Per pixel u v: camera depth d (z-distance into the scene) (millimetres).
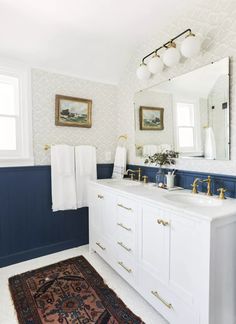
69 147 2463
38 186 2363
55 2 1663
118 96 2824
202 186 1764
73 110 2498
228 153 1565
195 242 1188
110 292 1768
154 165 2291
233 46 1503
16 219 2258
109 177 2852
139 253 1647
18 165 2240
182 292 1281
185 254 1254
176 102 1963
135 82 2484
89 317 1508
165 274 1404
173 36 1943
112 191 1977
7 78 2227
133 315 1526
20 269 2117
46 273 2043
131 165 2639
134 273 1712
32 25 1891
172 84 1995
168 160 2061
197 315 1191
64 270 2096
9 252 2232
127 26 2029
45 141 2381
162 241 1419
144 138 2393
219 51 1585
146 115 2342
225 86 1558
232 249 1222
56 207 2400
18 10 1729
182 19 1848
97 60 2449
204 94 1709
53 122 2418
